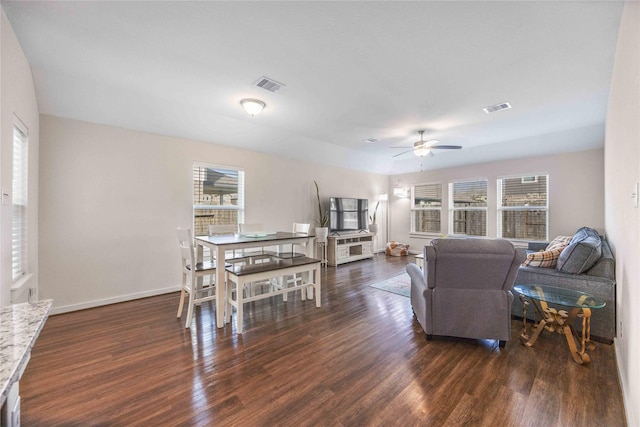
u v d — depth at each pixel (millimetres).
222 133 4281
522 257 2195
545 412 1613
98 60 2439
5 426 1005
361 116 3826
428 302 2449
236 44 2189
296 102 3338
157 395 1768
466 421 1550
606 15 1813
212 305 3453
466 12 1817
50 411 1619
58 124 3137
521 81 2773
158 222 3873
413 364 2125
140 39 2129
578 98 3172
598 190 4793
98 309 3285
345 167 6746
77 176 3260
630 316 1598
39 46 2230
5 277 1912
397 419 1569
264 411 1633
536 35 2045
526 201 5633
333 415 1602
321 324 2883
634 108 1436
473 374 1989
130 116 3463
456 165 6609
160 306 3396
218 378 1948
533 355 2240
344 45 2193
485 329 2320
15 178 2395
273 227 5289
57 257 3131
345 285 4395
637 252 1386
